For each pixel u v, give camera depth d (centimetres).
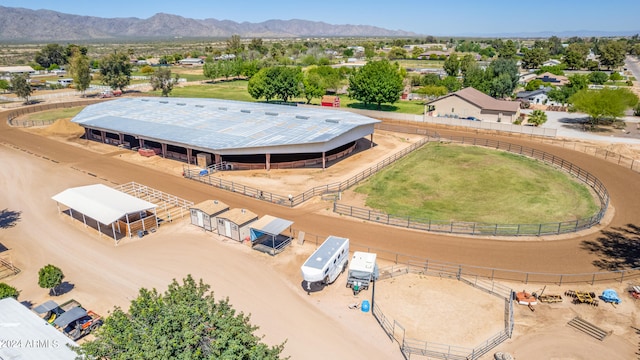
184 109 7769
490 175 5600
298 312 2959
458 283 3266
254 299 3103
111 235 4153
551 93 10856
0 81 13775
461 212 4538
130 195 4759
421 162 6216
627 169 5906
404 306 3003
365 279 3161
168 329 1739
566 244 3819
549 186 5203
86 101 12488
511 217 4391
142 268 3534
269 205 4750
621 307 2941
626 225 4197
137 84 16212
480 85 12462
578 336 2670
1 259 3694
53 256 3750
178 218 4506
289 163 6062
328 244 3441
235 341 1753
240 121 6700
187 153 6297
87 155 6862
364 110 10331
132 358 1664
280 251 3762
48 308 2772
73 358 2064
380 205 4747
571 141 7319
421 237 3991
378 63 10556
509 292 3138
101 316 2895
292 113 7100
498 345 2608
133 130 6769
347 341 2684
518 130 7975
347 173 5822
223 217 4031
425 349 2589
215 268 3519
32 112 10731
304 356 2556
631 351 2539
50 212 4722
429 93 12850
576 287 3184
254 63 18638
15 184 5572
